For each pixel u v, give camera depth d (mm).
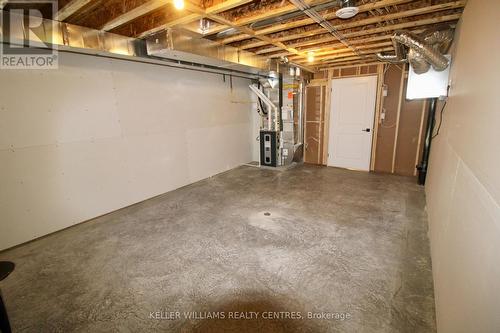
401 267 2188
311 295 1891
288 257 2361
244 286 1999
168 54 3094
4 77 2508
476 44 1640
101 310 1795
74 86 3012
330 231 2826
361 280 2037
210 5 2160
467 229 1260
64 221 3064
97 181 3350
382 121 5152
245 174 5355
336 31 2912
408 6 2369
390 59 3941
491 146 1045
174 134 4332
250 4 2402
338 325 1634
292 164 6031
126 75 3529
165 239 2754
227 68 4324
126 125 3605
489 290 854
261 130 5793
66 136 2998
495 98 1072
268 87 5750
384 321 1653
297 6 2160
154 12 2680
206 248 2549
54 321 1711
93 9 2457
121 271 2225
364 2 2199
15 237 2691
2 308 1312
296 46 3582
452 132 2160
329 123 5777
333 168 5715
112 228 3051
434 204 2613
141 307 1814
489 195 999
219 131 5316
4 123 2541
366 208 3436
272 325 1647
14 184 2652
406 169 5070
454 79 2518
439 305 1603
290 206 3564
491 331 798
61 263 2367
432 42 2961
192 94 4586
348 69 5316
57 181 2971
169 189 4352
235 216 3283
